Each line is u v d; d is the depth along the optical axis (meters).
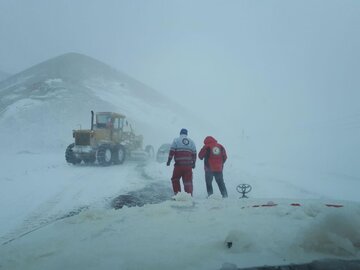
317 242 2.40
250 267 2.06
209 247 2.54
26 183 9.79
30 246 2.86
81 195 7.80
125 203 6.87
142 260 2.33
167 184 9.70
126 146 19.39
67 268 2.28
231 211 3.93
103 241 2.85
